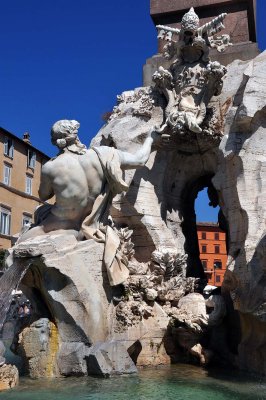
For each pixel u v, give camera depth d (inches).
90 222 343.6
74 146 345.4
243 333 331.6
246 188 350.3
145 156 377.4
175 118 396.5
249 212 342.0
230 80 402.6
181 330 350.9
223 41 414.3
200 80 405.4
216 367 343.3
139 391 270.5
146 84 466.9
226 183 370.0
